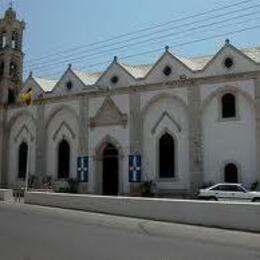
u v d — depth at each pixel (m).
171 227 18.80
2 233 16.52
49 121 49.31
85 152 46.09
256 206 17.61
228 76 39.06
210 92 39.81
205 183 39.25
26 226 18.55
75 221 20.58
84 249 13.41
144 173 42.53
